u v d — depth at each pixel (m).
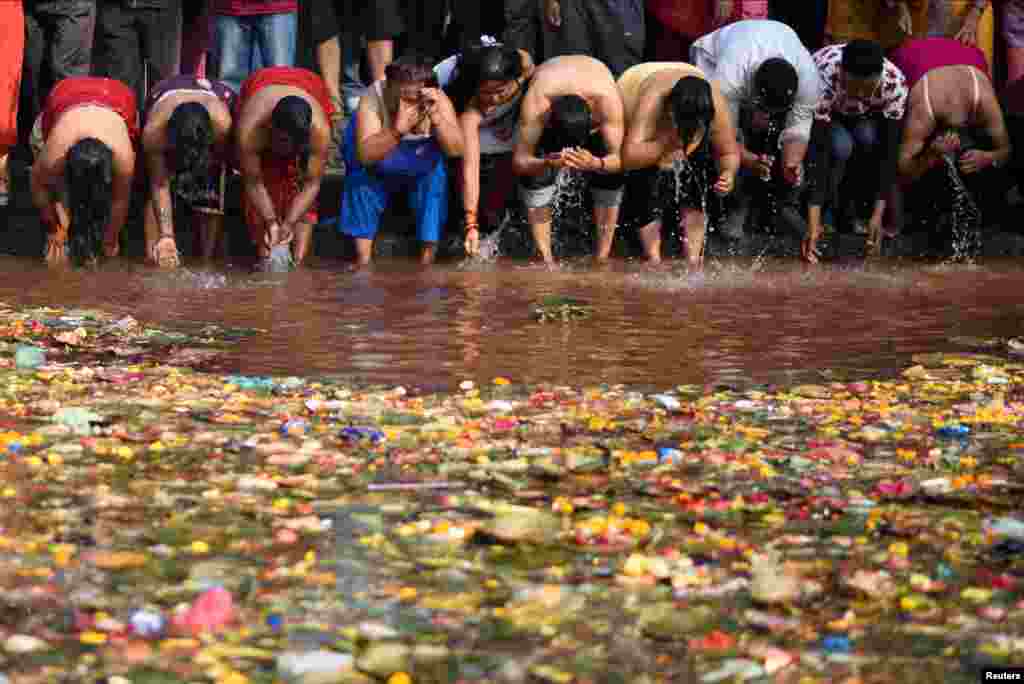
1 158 15.38
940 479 7.44
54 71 15.80
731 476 7.49
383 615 5.61
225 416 8.50
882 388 9.68
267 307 12.44
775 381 9.87
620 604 5.75
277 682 5.04
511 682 5.05
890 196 16.20
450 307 12.53
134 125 14.66
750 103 14.83
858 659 5.27
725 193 14.77
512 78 14.46
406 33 16.67
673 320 12.09
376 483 7.25
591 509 6.91
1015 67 17.14
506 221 15.73
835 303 13.10
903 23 16.56
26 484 7.11
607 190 15.04
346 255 15.75
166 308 12.34
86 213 14.11
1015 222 16.84
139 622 5.43
